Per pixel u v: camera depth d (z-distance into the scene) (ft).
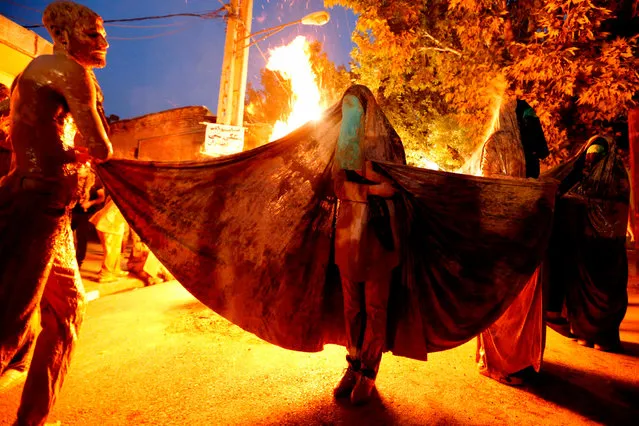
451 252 10.63
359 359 9.98
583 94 28.96
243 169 10.31
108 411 8.81
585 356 14.20
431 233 10.77
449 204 10.36
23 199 6.89
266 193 10.52
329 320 11.46
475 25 33.68
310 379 11.02
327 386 10.67
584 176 15.57
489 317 10.36
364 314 10.16
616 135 31.86
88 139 7.08
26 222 6.91
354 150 9.40
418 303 10.63
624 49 27.91
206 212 9.89
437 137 44.80
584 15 26.94
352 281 9.84
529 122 12.27
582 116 32.30
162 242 9.45
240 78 34.68
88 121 7.08
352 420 8.99
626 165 32.32
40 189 6.95
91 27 7.23
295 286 10.86
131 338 13.57
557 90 29.58
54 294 7.48
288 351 13.04
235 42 34.78
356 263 9.36
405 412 9.44
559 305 16.05
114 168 8.84
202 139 52.08
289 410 9.27
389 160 10.43
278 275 10.66
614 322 14.71
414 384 11.02
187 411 8.98
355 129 9.48
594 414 9.77
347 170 9.42
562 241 15.70
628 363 13.56
